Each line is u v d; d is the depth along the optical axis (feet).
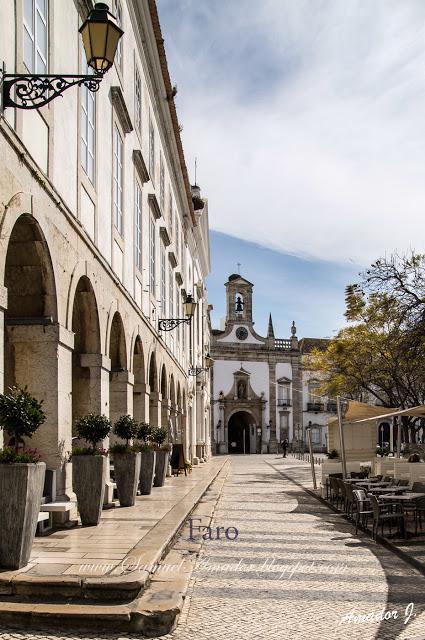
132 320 54.65
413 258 86.33
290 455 216.13
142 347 60.23
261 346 253.24
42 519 29.17
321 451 253.65
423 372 98.17
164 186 83.56
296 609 21.90
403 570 28.45
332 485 52.65
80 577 20.98
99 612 19.20
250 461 164.86
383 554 32.45
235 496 63.41
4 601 20.36
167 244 83.05
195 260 140.05
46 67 31.32
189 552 30.76
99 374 40.68
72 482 33.42
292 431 252.01
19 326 31.40
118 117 50.31
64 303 33.50
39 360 31.45
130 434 43.70
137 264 59.00
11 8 25.54
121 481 42.34
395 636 19.21
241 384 250.57
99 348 40.98
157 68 69.10
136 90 60.03
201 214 131.95
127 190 54.08
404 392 103.35
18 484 21.80
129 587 20.59
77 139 36.91
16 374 31.42
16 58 26.11
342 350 111.86
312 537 37.55
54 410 31.37
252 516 46.85
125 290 50.29
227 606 22.15
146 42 63.31
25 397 23.08
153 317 69.51
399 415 60.34
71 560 23.88
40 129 30.07
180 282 100.17
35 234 29.68
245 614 21.24
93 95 41.65
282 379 253.24
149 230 67.41
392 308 88.99
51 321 31.42
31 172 28.09
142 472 51.75
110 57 23.70
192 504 44.01
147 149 66.80
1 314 24.12
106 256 44.91
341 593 24.16
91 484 32.63
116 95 47.57
